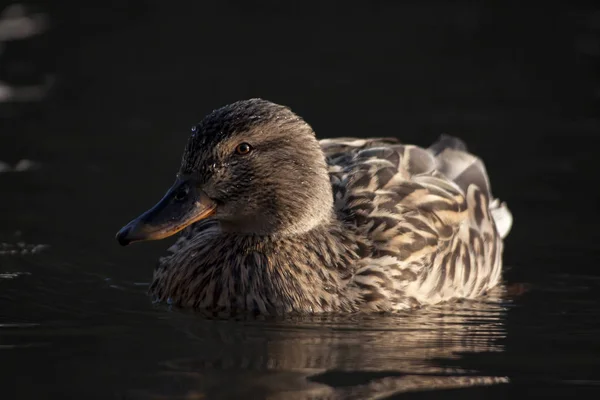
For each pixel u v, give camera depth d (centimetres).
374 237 1248
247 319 1184
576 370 1039
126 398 943
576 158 1772
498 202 1503
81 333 1119
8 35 2256
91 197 1588
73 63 2148
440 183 1341
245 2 2512
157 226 1159
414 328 1166
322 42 2306
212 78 2095
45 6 2416
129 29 2336
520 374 1027
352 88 2067
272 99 1991
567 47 2273
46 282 1299
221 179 1176
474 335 1147
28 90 2022
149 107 1961
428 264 1260
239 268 1214
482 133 1870
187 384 976
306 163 1212
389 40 2323
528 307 1259
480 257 1339
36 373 998
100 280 1320
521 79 2130
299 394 959
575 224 1544
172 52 2225
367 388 981
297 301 1205
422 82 2108
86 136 1833
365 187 1288
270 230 1213
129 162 1728
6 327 1134
